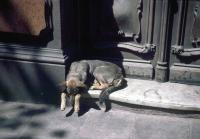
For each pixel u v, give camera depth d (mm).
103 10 2824
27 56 2656
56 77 2678
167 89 2762
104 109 2695
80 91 2609
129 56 2920
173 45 2783
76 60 2926
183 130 2434
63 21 2600
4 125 2486
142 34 2824
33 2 2518
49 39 2631
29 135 2365
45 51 2650
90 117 2594
